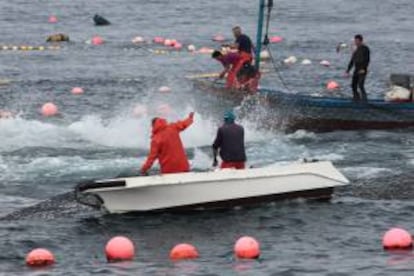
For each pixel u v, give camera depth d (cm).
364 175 5969
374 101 7794
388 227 4853
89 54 13600
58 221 5006
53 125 8006
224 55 8150
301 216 5047
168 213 5103
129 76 11406
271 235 4719
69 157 6625
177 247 4362
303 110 7638
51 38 15012
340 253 4381
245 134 7581
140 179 4972
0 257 4406
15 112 8812
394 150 6862
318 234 4725
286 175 5262
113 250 4331
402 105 7688
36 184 5841
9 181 5919
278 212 5125
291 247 4500
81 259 4350
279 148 7000
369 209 5178
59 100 9556
